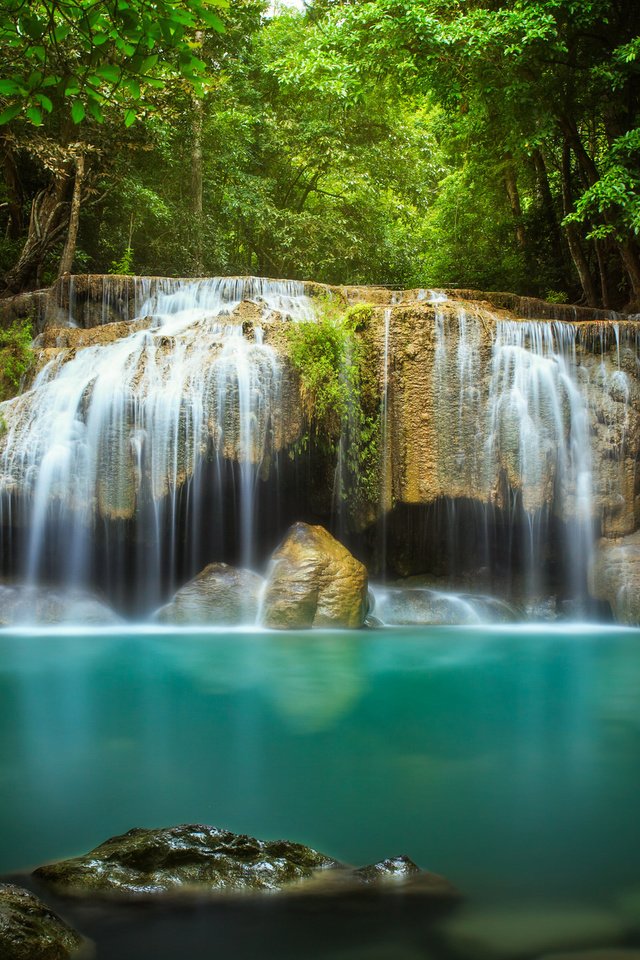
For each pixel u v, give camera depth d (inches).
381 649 351.6
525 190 1088.2
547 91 692.7
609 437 470.6
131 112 203.8
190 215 944.9
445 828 141.1
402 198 1305.4
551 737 205.3
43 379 479.2
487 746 196.1
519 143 730.8
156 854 119.3
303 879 118.0
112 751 188.5
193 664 309.6
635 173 627.5
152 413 428.5
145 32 172.1
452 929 104.3
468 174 989.8
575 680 285.9
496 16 622.5
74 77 177.9
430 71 687.7
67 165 776.3
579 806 152.2
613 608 447.8
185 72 181.3
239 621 419.5
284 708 236.7
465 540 474.3
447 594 464.8
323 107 1122.7
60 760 181.2
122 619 425.1
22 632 396.2
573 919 107.0
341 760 183.0
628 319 640.4
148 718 222.2
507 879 120.0
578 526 467.8
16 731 207.0
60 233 768.3
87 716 224.2
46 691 258.1
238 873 117.5
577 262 825.5
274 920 106.2
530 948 99.0
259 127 1126.4
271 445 437.7
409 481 450.3
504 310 598.2
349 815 146.6
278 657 327.3
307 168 1226.0
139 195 848.9
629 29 678.5
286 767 177.0
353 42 702.5
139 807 149.9
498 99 690.8
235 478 434.9
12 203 818.2
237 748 192.5
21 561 434.9
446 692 263.4
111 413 429.1
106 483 426.3
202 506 439.8
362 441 458.9
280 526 466.9
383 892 115.0
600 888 117.0
